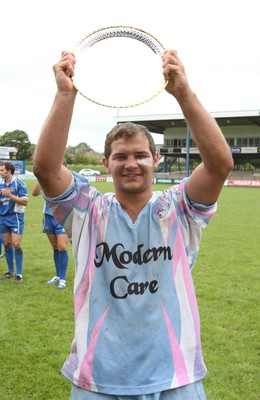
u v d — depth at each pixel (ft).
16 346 14.67
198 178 6.72
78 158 316.81
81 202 6.91
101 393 6.41
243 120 190.29
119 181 6.72
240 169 215.51
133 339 6.48
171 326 6.59
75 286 6.91
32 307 18.80
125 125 6.72
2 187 23.20
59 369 13.19
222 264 27.53
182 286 6.79
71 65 6.21
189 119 6.31
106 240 6.72
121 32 6.35
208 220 7.06
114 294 6.59
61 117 6.31
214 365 13.41
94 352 6.49
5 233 23.68
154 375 6.42
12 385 12.25
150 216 6.76
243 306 19.04
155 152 6.95
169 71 6.11
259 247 33.68
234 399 11.62
